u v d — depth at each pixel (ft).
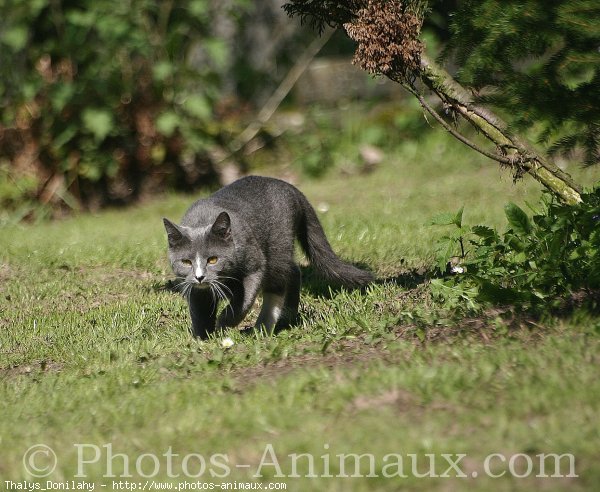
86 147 74.18
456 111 34.81
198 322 36.22
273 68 88.07
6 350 36.37
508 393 24.93
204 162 78.43
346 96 88.48
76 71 74.43
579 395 24.12
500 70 33.32
